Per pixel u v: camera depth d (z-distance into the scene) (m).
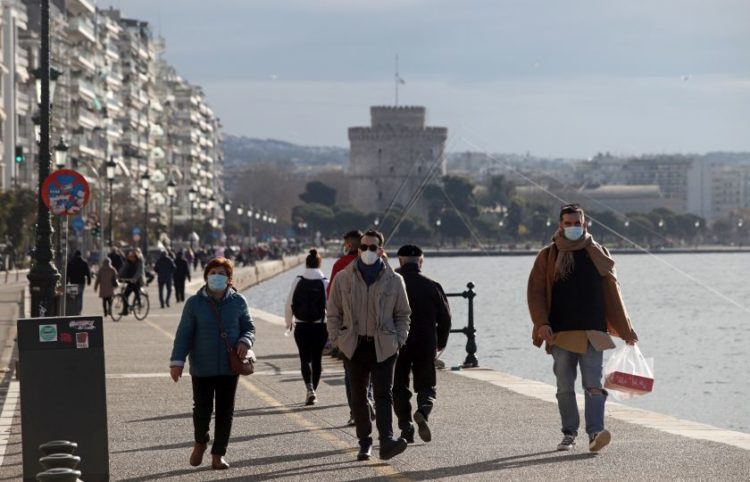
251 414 22.73
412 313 19.09
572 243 18.08
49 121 32.94
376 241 17.81
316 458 17.77
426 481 15.79
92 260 124.88
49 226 32.12
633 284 181.38
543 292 18.27
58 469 12.49
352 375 17.77
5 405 24.20
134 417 22.38
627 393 18.41
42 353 14.67
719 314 111.12
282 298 114.00
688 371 54.00
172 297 80.19
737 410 38.56
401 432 19.14
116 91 199.75
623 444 18.50
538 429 20.33
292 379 29.03
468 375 28.83
